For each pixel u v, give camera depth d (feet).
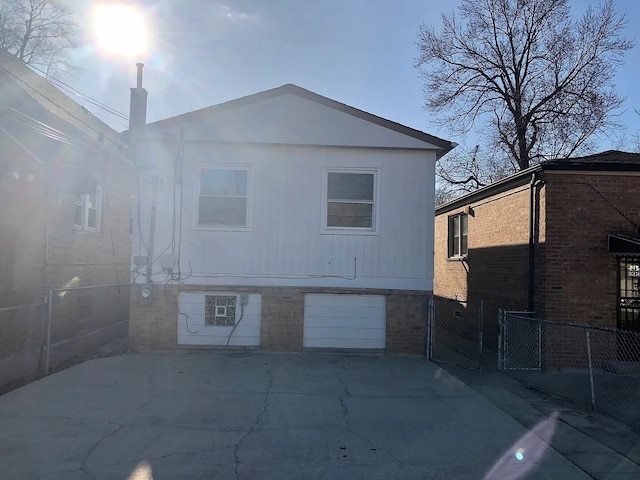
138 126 37.32
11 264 29.45
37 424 17.72
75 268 34.58
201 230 32.73
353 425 18.53
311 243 32.99
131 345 32.14
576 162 30.53
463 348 39.29
